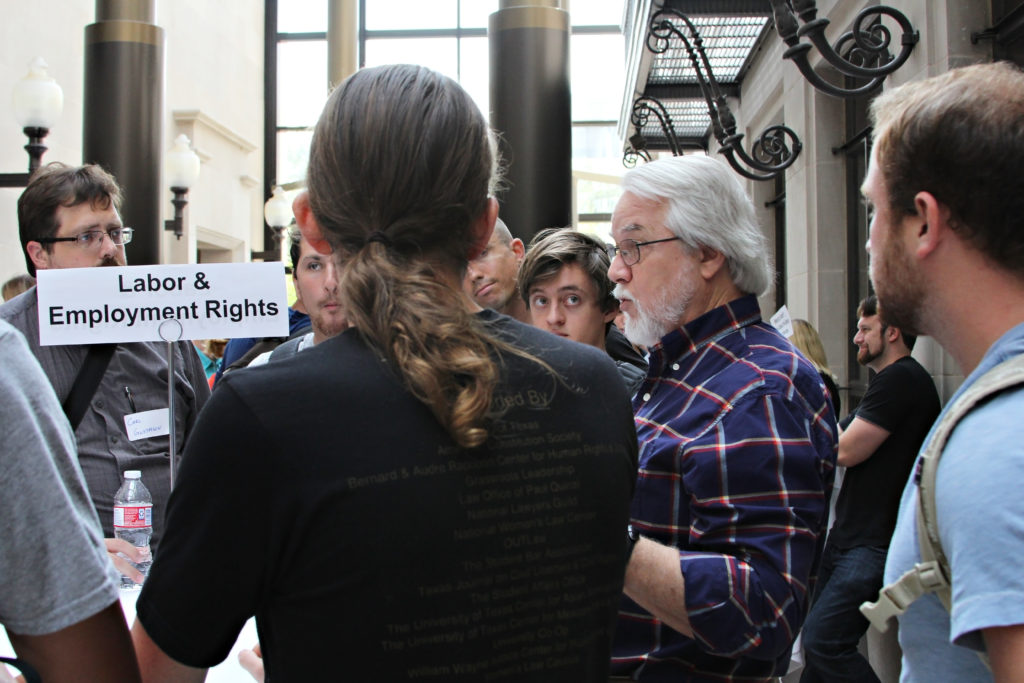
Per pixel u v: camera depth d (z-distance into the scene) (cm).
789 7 256
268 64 1082
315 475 65
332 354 71
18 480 69
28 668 73
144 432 210
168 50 802
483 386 68
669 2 446
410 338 68
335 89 78
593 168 1078
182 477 67
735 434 114
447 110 75
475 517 69
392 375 70
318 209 76
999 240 73
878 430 264
